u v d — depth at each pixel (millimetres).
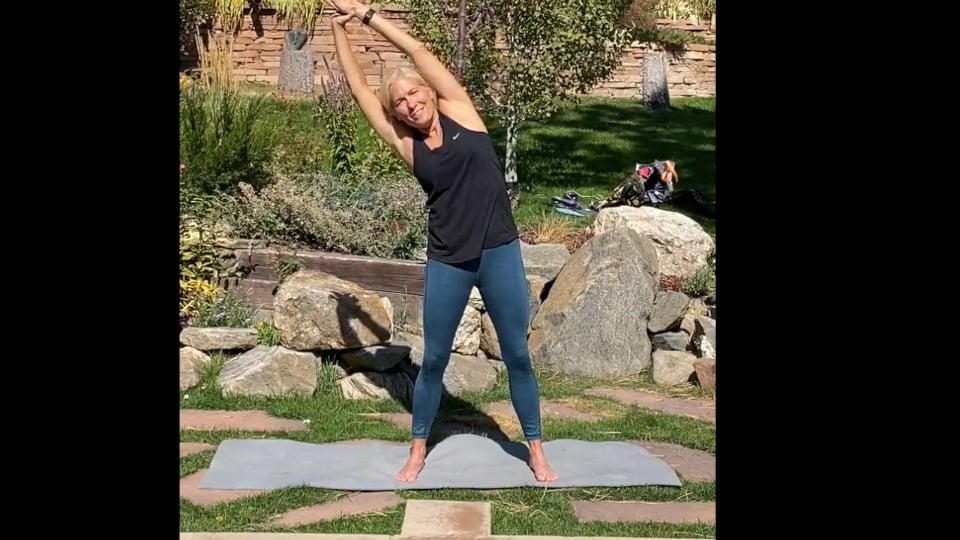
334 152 8641
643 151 13523
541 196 10734
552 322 6555
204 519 4164
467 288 4477
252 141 8039
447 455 4898
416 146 4379
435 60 4418
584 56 10094
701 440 5234
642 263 6672
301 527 4117
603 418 5629
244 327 6297
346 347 5809
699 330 6516
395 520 4203
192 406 5555
